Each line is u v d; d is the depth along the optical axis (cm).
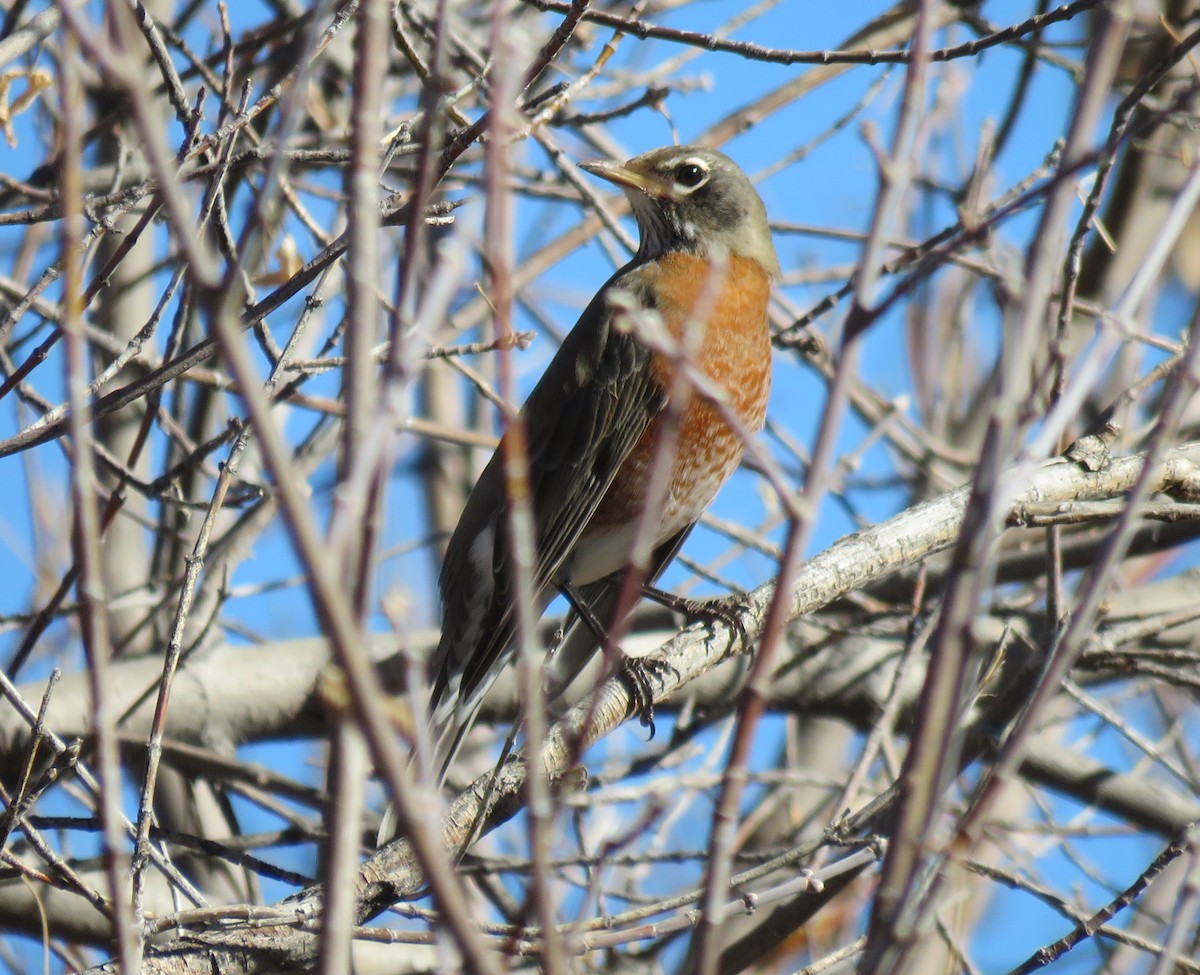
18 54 762
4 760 1035
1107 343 466
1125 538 466
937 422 1352
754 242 1122
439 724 959
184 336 960
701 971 410
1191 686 980
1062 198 433
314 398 1059
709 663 895
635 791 970
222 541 1120
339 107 1234
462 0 1287
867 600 1175
